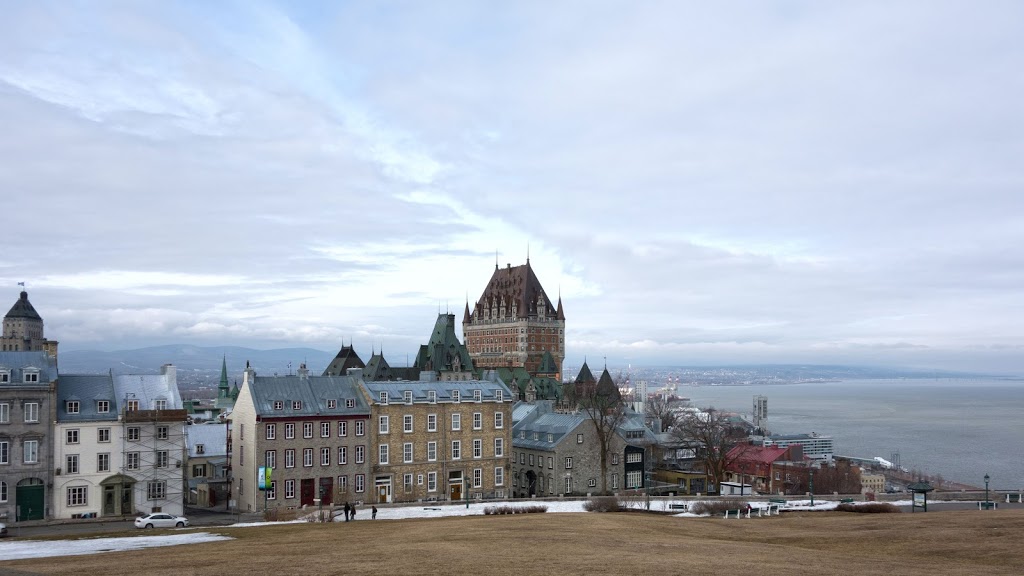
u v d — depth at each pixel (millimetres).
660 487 129500
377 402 109438
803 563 39344
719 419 195625
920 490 76250
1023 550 44531
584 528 58344
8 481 85625
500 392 120000
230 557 41844
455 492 114625
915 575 35406
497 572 35219
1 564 40656
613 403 150125
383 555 41438
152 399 95500
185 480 117250
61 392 91125
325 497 104812
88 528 80562
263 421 101438
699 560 39781
